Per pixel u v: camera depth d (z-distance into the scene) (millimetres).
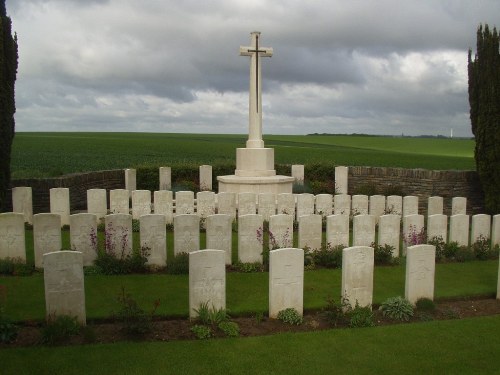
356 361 6434
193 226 10820
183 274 9930
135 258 10141
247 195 14938
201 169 20750
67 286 7137
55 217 10273
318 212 15516
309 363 6336
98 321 7562
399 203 15781
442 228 12414
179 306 8125
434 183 18312
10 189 14906
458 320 7867
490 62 16094
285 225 11602
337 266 10734
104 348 6531
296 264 7836
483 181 16750
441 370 6262
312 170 21484
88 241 10516
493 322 7789
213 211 15148
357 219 11742
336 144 69625
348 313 7906
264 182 17078
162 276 9773
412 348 6832
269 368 6176
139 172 20781
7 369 5918
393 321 7910
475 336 7258
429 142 75188
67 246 11984
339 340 7023
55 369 5953
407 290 8430
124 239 10531
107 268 9922
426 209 18625
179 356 6398
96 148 50250
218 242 10812
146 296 8594
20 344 6668
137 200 15141
